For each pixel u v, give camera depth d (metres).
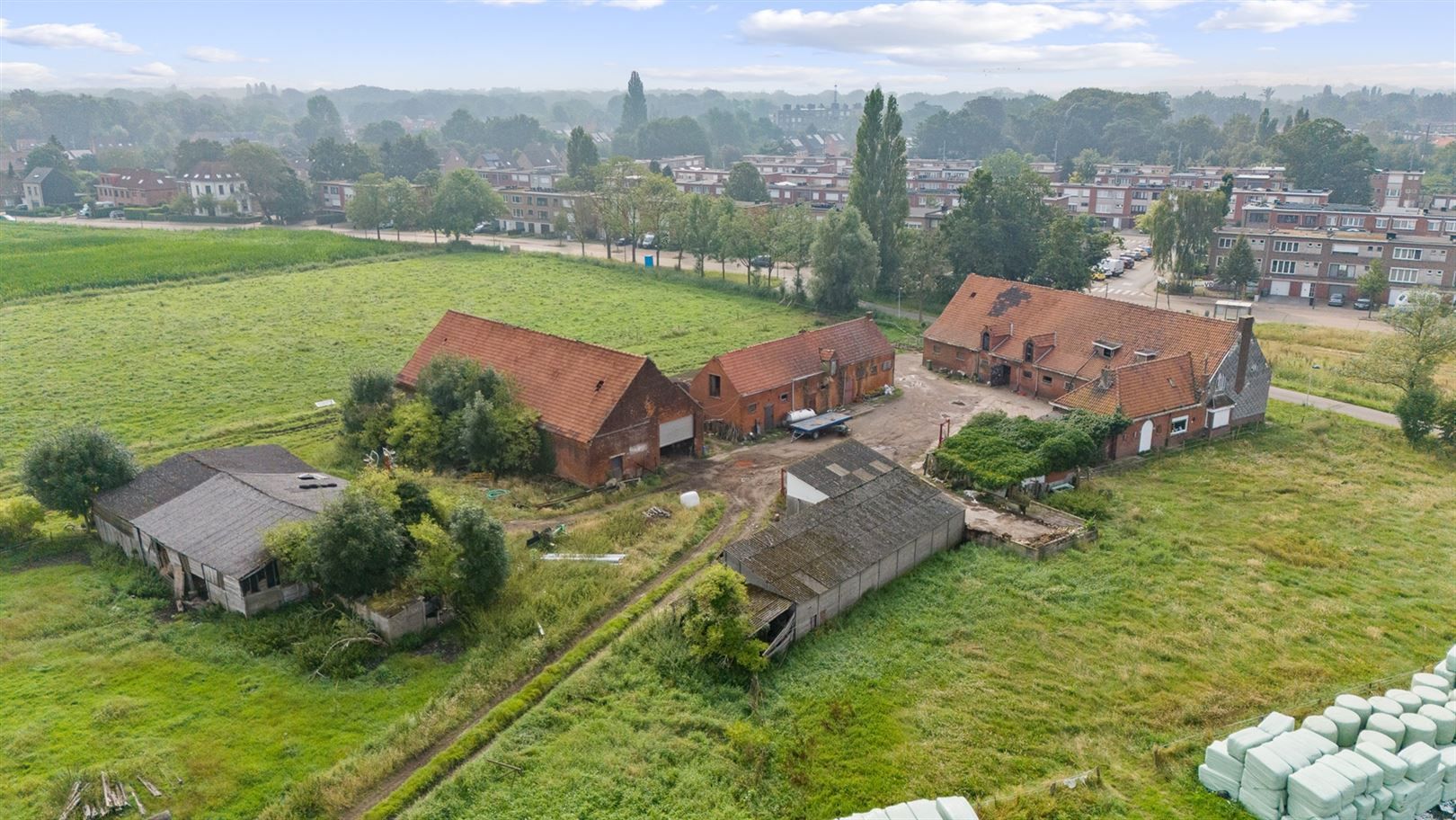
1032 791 30.00
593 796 29.52
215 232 158.38
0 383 74.62
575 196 160.00
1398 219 132.25
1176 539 48.28
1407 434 62.38
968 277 84.31
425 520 40.53
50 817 27.91
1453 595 42.50
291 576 40.16
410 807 29.08
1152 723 33.53
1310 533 49.16
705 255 125.00
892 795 29.95
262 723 32.94
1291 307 110.69
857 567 41.34
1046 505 52.00
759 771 30.72
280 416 68.12
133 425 66.25
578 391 57.56
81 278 111.19
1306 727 31.34
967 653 37.91
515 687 35.25
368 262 131.25
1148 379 62.12
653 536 47.91
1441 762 30.23
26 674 35.75
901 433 65.94
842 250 101.31
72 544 47.97
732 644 35.47
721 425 65.44
